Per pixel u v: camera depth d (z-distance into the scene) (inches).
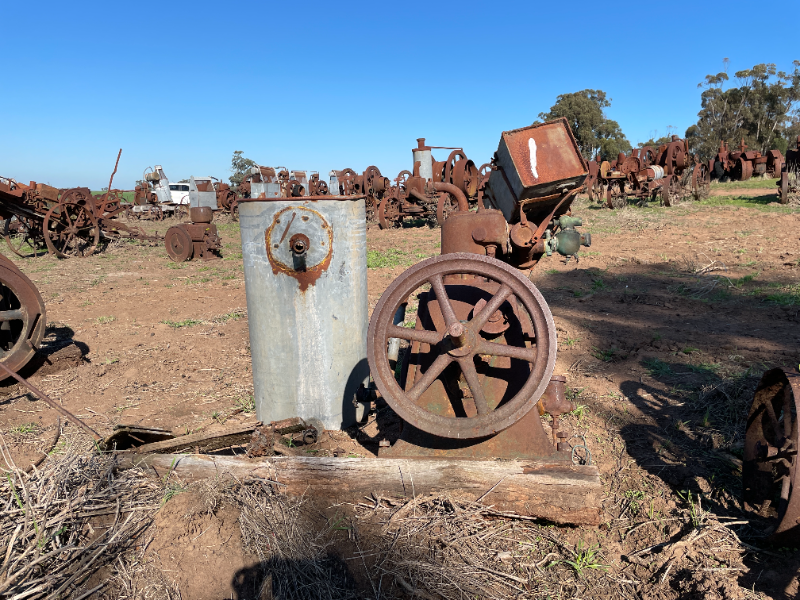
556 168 122.6
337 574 94.4
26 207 555.8
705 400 162.7
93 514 104.6
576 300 305.7
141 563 95.3
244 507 105.4
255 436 123.7
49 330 280.4
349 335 145.9
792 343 210.1
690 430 146.9
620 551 104.2
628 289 324.2
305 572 93.2
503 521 110.1
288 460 115.0
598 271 381.7
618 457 136.9
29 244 646.5
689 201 826.8
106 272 481.4
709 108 2464.3
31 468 125.6
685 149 837.2
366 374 156.1
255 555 96.9
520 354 108.8
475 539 102.9
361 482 112.3
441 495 109.7
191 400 179.8
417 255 499.8
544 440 116.9
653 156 880.3
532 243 130.5
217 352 235.1
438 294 110.7
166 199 1236.5
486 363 119.6
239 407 167.6
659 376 185.5
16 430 156.2
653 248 460.4
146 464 116.4
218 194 1039.0
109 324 292.0
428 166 740.0
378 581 92.8
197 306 335.3
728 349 206.1
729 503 115.3
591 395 174.4
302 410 144.6
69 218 593.3
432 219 754.2
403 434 122.5
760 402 113.3
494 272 108.2
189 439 123.4
